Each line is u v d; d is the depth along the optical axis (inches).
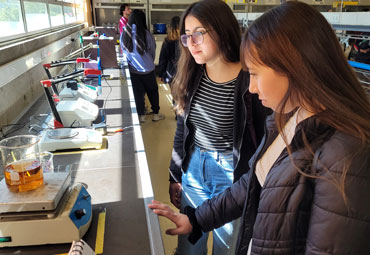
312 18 22.5
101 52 141.9
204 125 51.5
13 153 38.1
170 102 206.4
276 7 24.3
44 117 74.0
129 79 120.3
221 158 51.5
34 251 31.9
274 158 30.3
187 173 55.5
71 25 187.2
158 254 32.2
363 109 22.9
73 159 53.6
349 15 99.7
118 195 42.8
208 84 49.7
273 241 25.8
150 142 142.9
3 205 30.6
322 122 23.0
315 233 22.2
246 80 45.8
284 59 22.7
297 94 23.8
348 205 20.6
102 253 32.4
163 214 39.0
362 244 20.9
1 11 77.6
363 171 20.5
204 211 40.0
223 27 44.8
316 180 22.8
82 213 34.0
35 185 32.9
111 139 62.7
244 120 47.3
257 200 34.7
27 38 91.6
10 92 70.8
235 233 50.7
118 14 273.0
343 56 23.4
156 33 275.9
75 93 75.7
